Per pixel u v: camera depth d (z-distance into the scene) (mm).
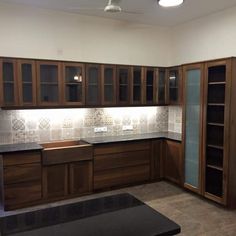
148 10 3996
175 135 4758
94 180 4035
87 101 4070
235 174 3504
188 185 4062
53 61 3764
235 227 3043
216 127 3693
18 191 3482
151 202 3754
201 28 4391
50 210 1719
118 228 1453
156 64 5023
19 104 3590
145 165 4473
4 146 3719
